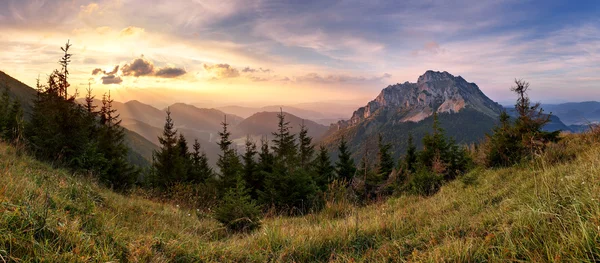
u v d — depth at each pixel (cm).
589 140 895
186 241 386
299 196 1082
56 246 252
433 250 313
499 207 452
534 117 1028
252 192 1753
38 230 261
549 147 916
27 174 589
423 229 427
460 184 943
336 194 1029
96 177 1033
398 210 732
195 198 1112
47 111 1216
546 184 408
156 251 323
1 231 230
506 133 1083
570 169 548
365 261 345
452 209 584
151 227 519
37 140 1016
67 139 1057
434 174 1118
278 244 410
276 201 1098
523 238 286
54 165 948
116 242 304
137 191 1178
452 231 371
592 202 292
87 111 1688
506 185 672
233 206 641
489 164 1097
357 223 469
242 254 371
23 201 309
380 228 455
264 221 649
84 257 243
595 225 242
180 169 2039
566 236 253
